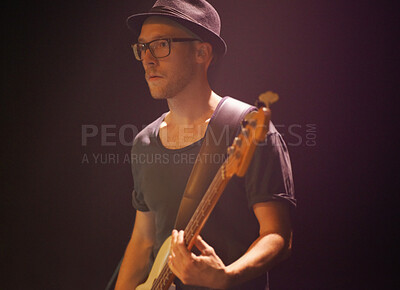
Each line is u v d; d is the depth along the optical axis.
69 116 5.03
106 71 4.92
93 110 4.97
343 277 4.86
